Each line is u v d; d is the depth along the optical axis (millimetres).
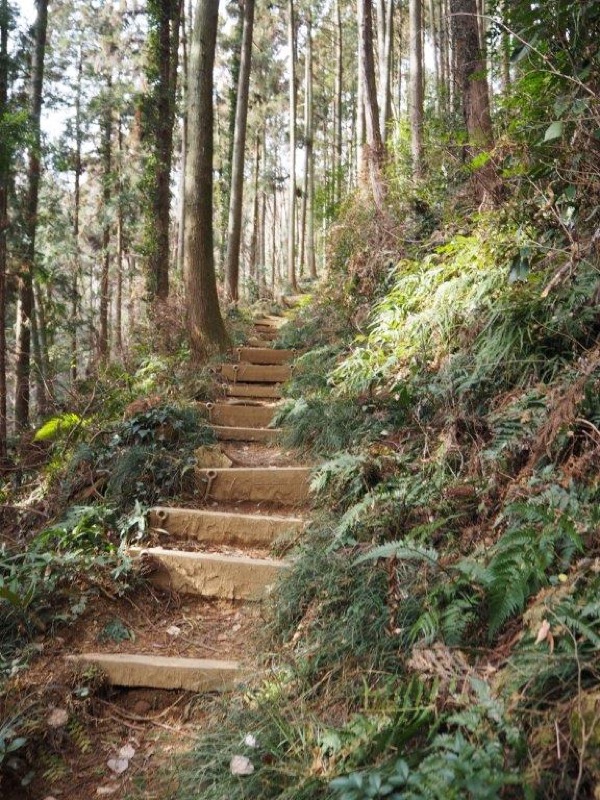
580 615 1859
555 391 3105
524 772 1597
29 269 9984
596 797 1465
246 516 3912
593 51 3443
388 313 5699
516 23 3652
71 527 3688
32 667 2789
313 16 24219
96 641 3041
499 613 2096
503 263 4355
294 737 2213
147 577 3502
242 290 17297
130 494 4199
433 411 4043
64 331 13961
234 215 13250
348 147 26859
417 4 10773
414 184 7980
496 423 3398
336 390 5414
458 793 1549
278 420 5520
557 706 1691
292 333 8531
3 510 4363
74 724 2547
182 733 2582
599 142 3414
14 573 3172
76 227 17016
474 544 2680
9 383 11680
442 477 3260
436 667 2037
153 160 11836
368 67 10281
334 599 2783
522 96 4066
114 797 2268
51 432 5953
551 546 2219
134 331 8680
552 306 3668
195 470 4387
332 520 3516
